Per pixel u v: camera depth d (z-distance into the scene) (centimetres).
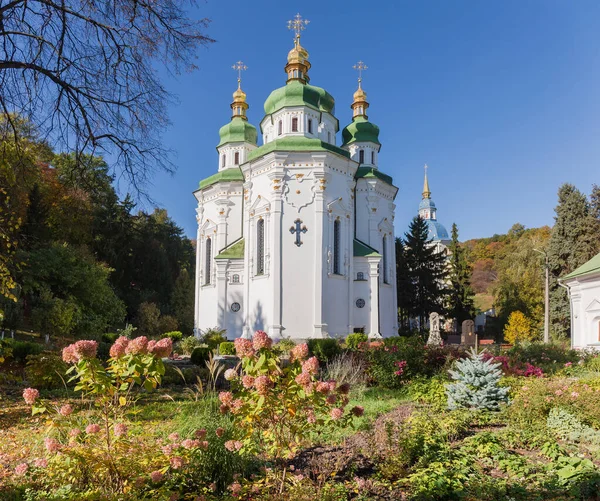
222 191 4181
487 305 9338
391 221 4172
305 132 3688
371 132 4353
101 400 527
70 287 3647
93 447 538
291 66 3922
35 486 584
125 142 1234
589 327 2977
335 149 3575
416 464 713
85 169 1333
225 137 4562
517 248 6356
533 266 5762
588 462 710
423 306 5644
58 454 528
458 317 6125
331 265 3400
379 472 693
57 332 3186
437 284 5875
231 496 551
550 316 4975
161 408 1163
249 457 660
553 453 766
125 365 515
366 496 614
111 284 5028
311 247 3347
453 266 6462
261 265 3544
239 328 3725
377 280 3600
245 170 3706
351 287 3519
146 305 4806
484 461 750
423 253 5812
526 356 2092
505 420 1025
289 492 561
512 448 838
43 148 1364
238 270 3800
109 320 4047
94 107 1188
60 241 4028
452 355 1653
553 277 5034
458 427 939
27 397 525
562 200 5100
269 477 606
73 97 1168
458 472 674
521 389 1193
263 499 559
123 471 527
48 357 1546
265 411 539
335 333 3359
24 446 820
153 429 903
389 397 1380
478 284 10294
